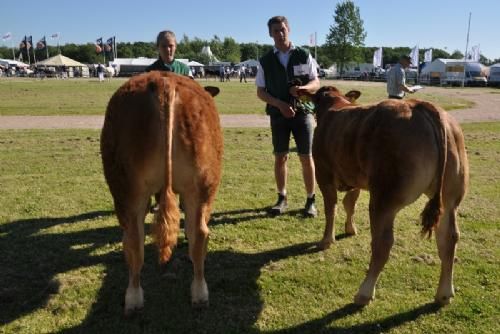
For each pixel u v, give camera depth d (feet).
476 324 12.84
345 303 14.01
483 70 171.53
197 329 12.71
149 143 11.52
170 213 11.53
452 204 12.84
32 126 49.75
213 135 12.68
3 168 30.19
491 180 27.68
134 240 12.48
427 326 12.80
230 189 26.04
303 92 19.47
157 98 11.55
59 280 15.38
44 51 362.74
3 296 14.26
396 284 15.08
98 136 42.80
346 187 16.80
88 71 238.89
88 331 12.59
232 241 18.86
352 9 270.05
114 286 15.06
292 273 15.97
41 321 13.04
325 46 278.46
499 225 20.22
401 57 35.78
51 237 19.12
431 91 123.44
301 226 20.51
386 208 12.43
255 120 57.88
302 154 21.35
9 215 21.54
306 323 12.99
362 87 130.93
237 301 14.16
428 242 18.53
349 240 18.94
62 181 27.27
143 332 12.57
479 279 15.35
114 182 12.31
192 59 346.33
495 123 54.60
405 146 11.95
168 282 15.34
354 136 13.75
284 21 20.93
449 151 12.25
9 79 178.60
